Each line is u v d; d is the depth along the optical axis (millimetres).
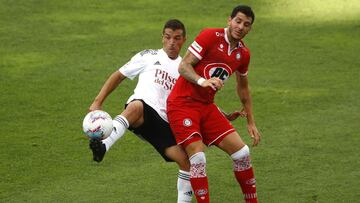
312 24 53594
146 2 57281
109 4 56750
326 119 36562
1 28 50938
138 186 28422
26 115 36688
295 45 49344
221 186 28578
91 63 45000
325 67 45281
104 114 24641
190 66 24484
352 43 49969
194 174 24531
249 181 25484
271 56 47125
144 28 51625
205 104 25172
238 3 57281
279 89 41219
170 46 26578
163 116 25938
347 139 33750
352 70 44750
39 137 33719
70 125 35469
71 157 31438
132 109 25750
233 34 24391
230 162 31141
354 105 38688
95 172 29859
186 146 24766
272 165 30641
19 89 40438
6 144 32719
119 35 50219
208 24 52562
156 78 26406
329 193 27656
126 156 31703
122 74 26750
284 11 56000
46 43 48469
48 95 39625
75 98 39312
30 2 56219
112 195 27484
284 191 27906
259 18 54500
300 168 30312
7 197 27234
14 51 46844
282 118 36719
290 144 33125
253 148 32688
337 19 54656
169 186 28422
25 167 30219
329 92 40781
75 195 27453
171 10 55531
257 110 37906
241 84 26250
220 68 24875
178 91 25203
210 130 25250
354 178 29172
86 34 50344
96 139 24438
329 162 30953
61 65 44500
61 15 53906
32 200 26969
